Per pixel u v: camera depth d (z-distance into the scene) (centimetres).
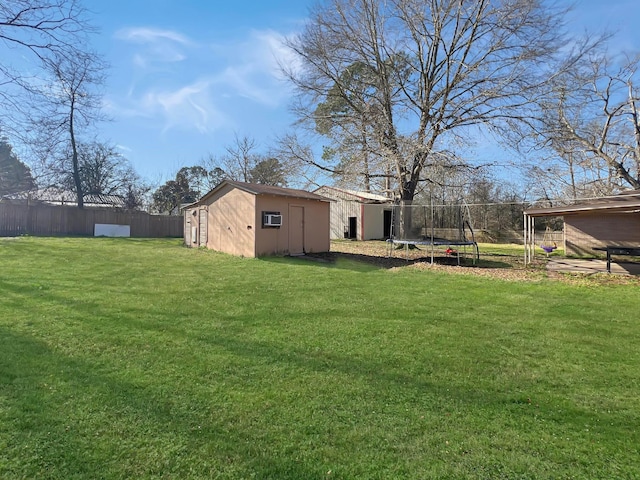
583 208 998
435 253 1471
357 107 1700
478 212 2305
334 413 247
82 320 448
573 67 1432
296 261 1110
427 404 262
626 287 748
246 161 3378
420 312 525
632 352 375
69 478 181
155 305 532
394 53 1634
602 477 189
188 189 3322
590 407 262
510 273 945
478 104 1522
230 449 206
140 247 1406
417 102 1633
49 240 1543
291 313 506
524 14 1398
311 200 1359
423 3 1515
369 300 597
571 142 1789
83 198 2448
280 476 187
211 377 297
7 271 780
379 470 192
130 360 329
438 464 197
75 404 250
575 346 391
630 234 1407
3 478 179
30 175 2262
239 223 1211
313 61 1648
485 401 269
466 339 409
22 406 246
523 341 406
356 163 1650
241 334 411
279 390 278
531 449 211
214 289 658
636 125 1761
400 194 1644
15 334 392
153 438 215
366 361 340
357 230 2223
